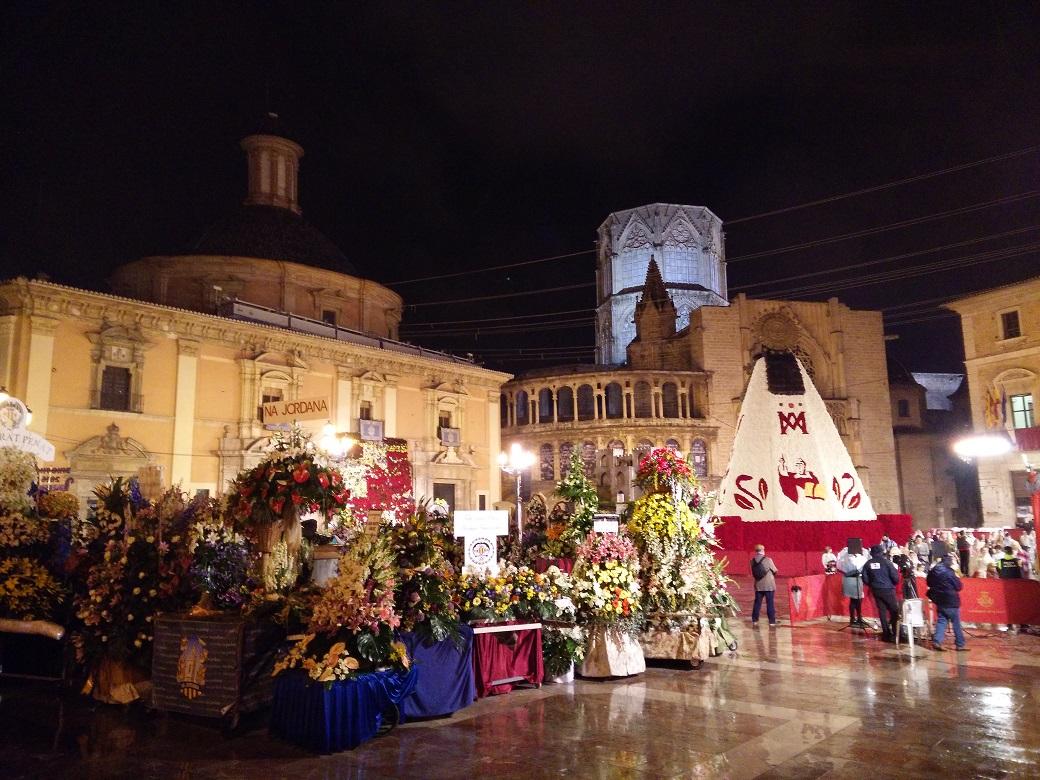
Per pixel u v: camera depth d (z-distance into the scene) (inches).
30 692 384.5
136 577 355.9
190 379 1221.7
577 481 528.7
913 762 281.3
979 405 1663.4
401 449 650.2
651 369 2357.3
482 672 382.6
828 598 715.4
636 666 435.2
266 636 327.3
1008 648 536.7
